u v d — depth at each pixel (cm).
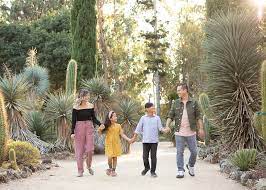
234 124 1132
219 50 1167
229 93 1150
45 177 917
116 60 4053
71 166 1130
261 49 1228
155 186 810
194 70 3791
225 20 1193
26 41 3309
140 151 1653
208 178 895
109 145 948
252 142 1101
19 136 1324
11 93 1316
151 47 3525
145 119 950
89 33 2053
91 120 962
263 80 798
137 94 4256
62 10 3716
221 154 1156
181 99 935
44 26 3547
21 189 776
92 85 1587
